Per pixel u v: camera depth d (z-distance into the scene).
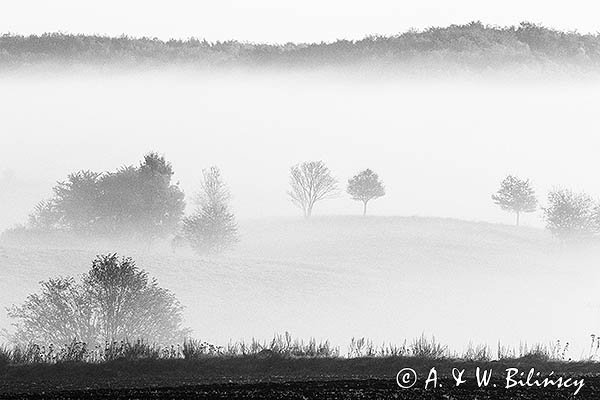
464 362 81.44
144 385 66.00
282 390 61.81
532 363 82.50
